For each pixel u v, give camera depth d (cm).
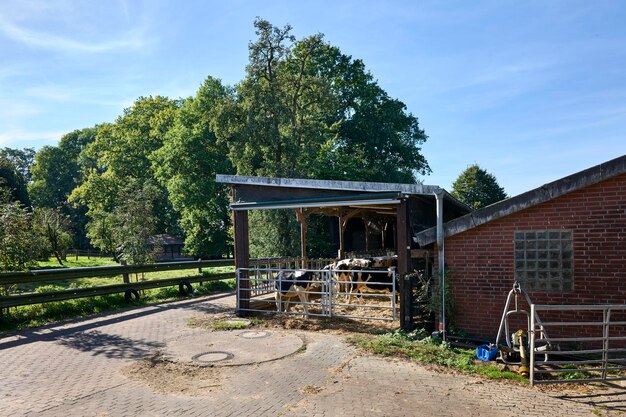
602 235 821
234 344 902
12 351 856
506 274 891
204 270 2455
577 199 838
